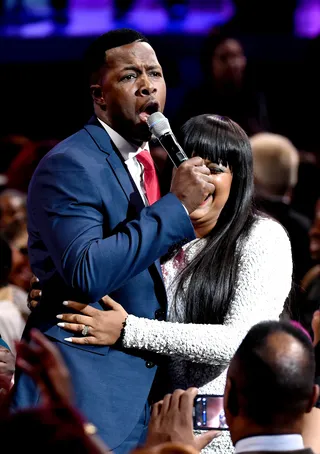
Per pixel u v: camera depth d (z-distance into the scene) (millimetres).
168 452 4480
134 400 6461
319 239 11062
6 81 17984
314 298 10117
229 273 6848
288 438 4828
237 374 4961
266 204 11609
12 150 16297
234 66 15531
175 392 5684
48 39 17984
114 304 6418
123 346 6434
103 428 6316
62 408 3674
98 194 6273
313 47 17406
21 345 4410
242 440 4875
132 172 6680
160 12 20047
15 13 19656
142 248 6004
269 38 17828
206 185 6254
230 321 6660
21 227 11633
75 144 6461
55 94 17922
